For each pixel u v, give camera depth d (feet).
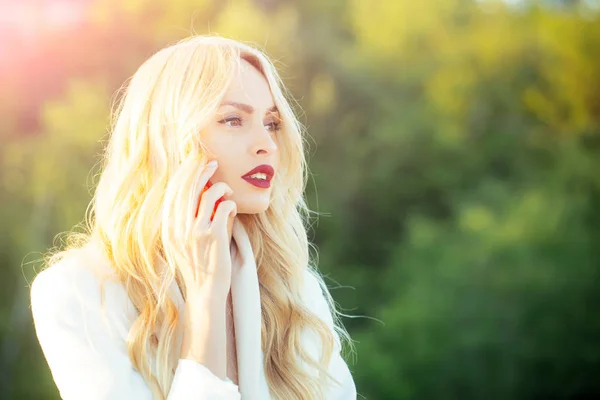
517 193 72.90
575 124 78.33
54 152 68.95
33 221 67.82
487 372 61.36
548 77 79.30
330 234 76.23
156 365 6.45
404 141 77.00
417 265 67.51
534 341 61.16
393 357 62.28
